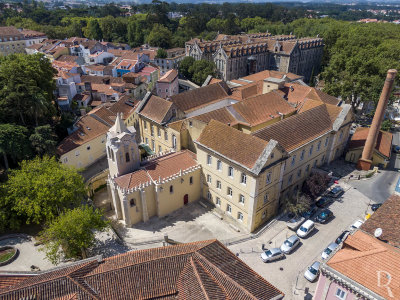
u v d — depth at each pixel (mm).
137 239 48812
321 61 157375
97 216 44219
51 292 29125
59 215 46281
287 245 45469
